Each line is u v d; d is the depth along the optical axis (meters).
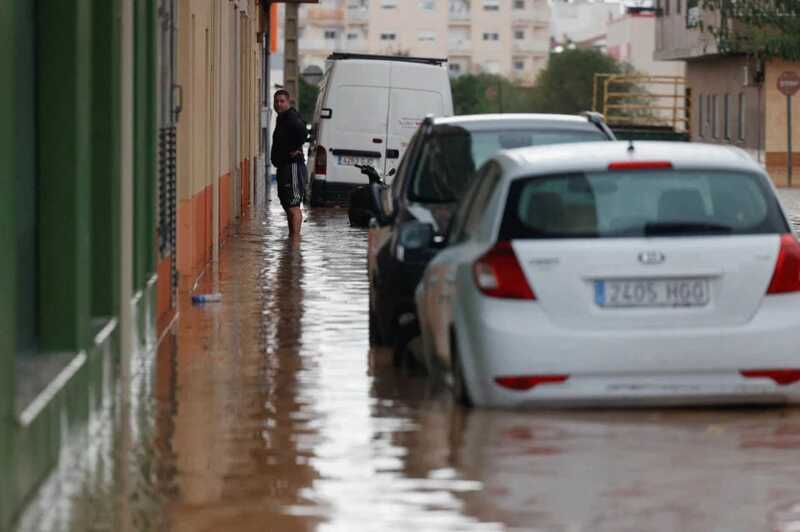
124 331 21.16
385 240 24.16
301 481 15.09
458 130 24.91
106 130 21.17
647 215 17.83
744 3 87.12
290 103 50.12
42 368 16.61
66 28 18.06
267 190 73.62
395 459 15.99
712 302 17.61
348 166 62.59
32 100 17.78
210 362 23.09
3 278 13.13
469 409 18.12
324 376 21.69
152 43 26.03
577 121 25.31
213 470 15.62
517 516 13.67
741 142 123.06
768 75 115.50
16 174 16.84
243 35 62.59
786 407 18.36
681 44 133.50
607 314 17.52
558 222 17.81
